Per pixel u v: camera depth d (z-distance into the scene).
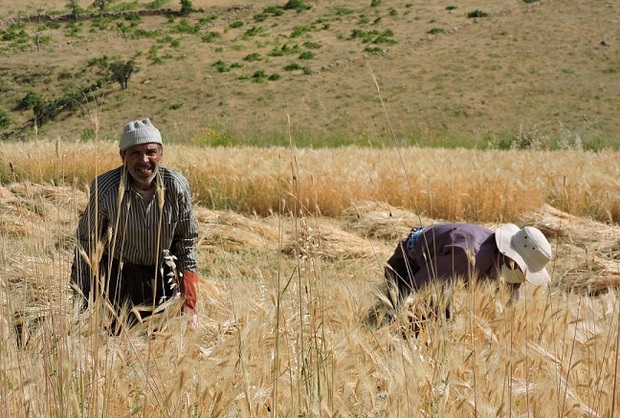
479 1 86.44
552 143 34.12
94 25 91.50
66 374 3.07
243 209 13.78
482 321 4.14
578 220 12.16
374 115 58.38
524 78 63.78
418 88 63.00
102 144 18.28
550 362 3.75
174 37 85.81
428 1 90.00
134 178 4.68
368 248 9.55
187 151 18.61
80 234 4.61
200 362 3.44
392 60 70.56
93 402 3.13
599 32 71.12
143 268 4.90
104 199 4.65
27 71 70.44
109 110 61.81
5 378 3.11
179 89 65.56
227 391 3.32
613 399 3.39
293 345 3.86
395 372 3.56
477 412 3.38
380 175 14.23
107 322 3.51
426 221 11.95
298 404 3.33
